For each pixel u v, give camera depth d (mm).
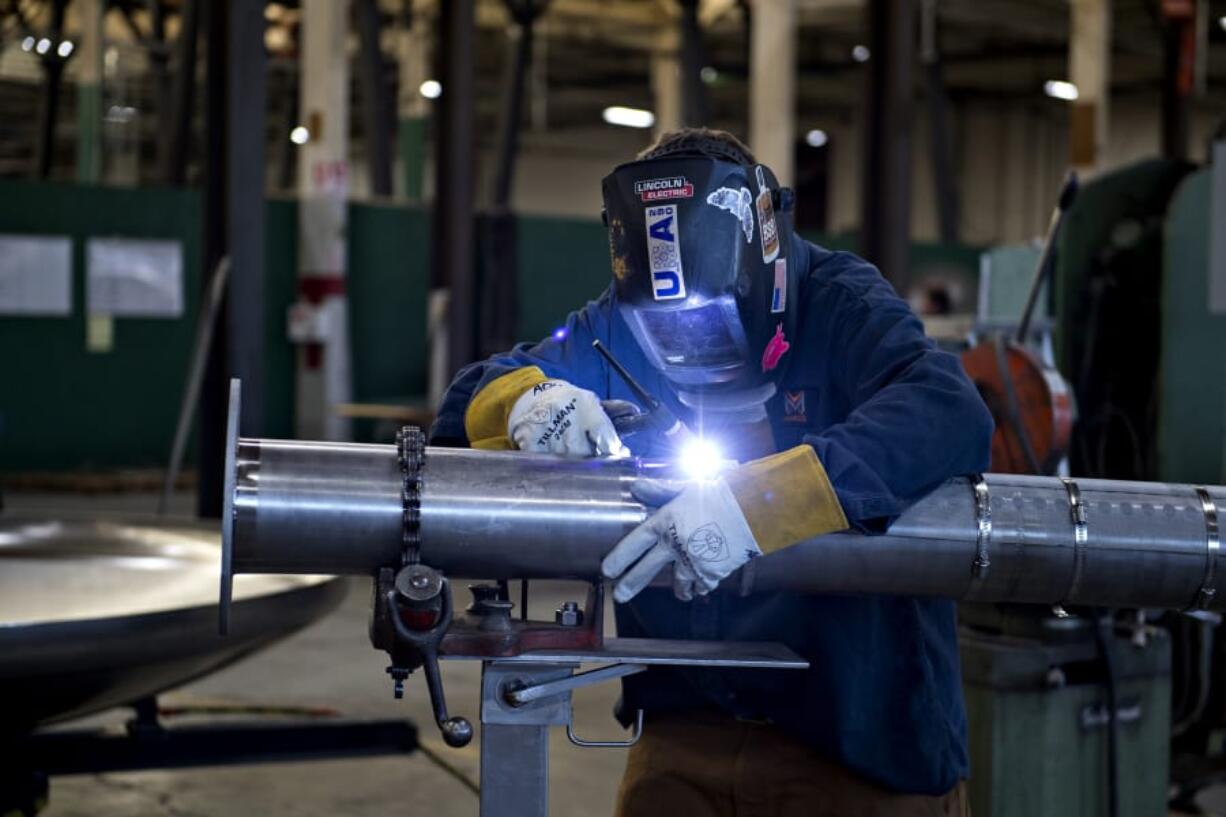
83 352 9102
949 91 19078
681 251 1405
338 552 1244
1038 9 14242
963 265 12711
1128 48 15906
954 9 14008
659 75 14531
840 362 1506
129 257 9156
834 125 21000
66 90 15336
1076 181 2207
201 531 3090
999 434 2744
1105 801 2525
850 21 14969
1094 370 3572
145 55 12695
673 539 1211
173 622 2236
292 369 9672
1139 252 3576
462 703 4066
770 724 1564
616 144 22719
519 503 1250
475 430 1453
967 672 2477
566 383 1390
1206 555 1356
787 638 1502
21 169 21016
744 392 1532
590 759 3557
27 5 12156
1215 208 3262
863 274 1547
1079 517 1345
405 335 10148
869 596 1474
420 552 1248
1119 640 2525
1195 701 3373
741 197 1424
